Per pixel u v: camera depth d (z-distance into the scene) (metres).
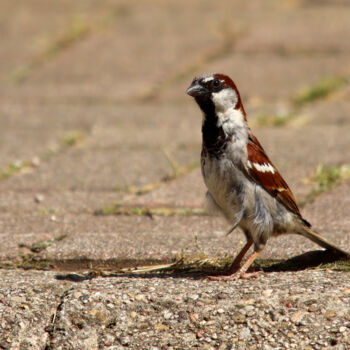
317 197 10.34
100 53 20.11
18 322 6.59
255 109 15.70
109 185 11.46
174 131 14.52
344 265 7.51
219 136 7.45
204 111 7.54
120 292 6.72
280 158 12.38
